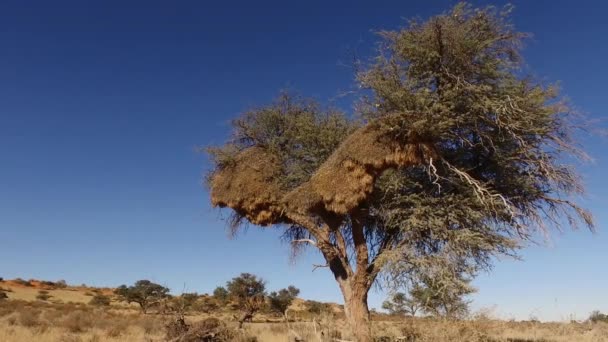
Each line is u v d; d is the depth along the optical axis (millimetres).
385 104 15328
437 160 16297
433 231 15641
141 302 60375
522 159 16234
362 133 15523
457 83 15188
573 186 15875
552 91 15547
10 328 25875
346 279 17516
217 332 19203
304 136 19203
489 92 15461
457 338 12812
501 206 15836
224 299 62875
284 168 19531
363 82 15461
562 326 27891
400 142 15148
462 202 15781
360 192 15383
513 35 16016
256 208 18500
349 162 15352
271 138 19938
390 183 16266
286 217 19094
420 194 16219
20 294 76062
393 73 15586
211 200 19047
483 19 15898
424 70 15938
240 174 18688
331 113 19922
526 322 30062
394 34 16141
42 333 24688
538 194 16516
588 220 15820
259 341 19109
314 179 16312
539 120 15344
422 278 14188
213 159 19094
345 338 15672
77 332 27250
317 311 55000
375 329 15438
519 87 15555
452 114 15344
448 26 15609
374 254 18219
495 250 15086
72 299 78125
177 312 20172
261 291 56344
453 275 14195
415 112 14680
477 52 15703
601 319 40062
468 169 16547
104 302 70625
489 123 15945
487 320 13289
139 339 22938
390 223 16484
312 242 18188
